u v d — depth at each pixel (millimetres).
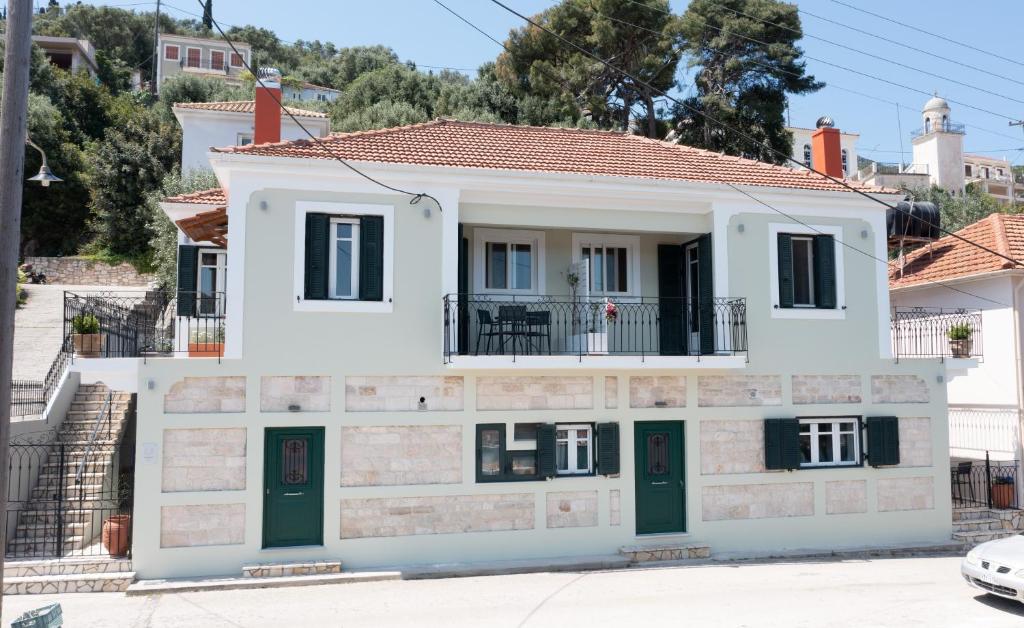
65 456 15781
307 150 14141
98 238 35938
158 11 75562
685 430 15234
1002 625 10312
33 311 26953
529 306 16266
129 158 34938
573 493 14492
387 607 11156
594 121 40219
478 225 15336
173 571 12680
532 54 41094
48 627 6863
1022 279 18281
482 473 14133
